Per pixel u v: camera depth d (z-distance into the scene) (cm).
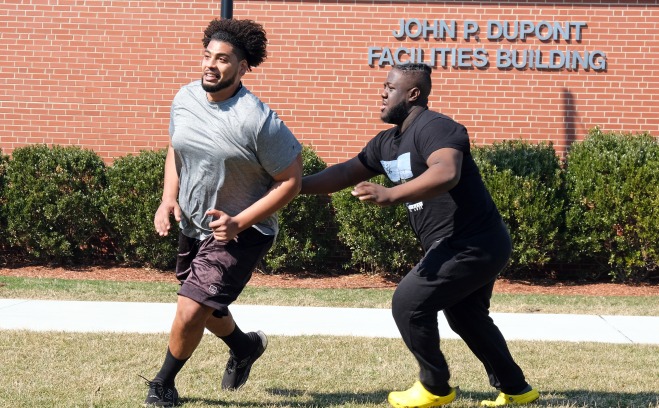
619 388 715
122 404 619
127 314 1041
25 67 1502
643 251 1368
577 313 1134
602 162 1366
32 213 1421
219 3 1488
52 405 613
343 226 1413
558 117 1468
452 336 946
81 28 1498
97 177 1441
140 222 1406
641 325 1042
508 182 1362
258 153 569
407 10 1475
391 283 1395
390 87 596
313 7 1480
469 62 1472
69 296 1176
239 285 593
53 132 1508
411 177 587
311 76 1482
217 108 572
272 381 719
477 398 674
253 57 576
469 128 1475
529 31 1465
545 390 701
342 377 738
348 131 1483
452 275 583
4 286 1242
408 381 727
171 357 604
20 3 1498
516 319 1074
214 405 629
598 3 1459
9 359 764
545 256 1386
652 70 1459
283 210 1409
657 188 1339
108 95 1502
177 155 598
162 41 1494
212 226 554
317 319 1044
